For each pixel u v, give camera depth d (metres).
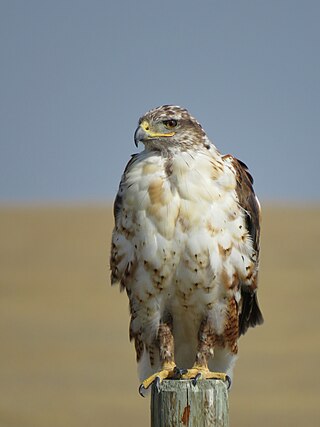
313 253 36.78
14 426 20.03
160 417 8.48
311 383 23.53
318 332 27.56
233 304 10.27
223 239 10.02
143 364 10.52
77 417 20.92
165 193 9.94
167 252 9.97
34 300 31.12
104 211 46.91
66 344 26.44
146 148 10.23
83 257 37.56
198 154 10.06
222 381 9.02
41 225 43.44
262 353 25.73
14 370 24.12
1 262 36.44
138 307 10.30
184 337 10.54
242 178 10.36
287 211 44.12
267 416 21.14
